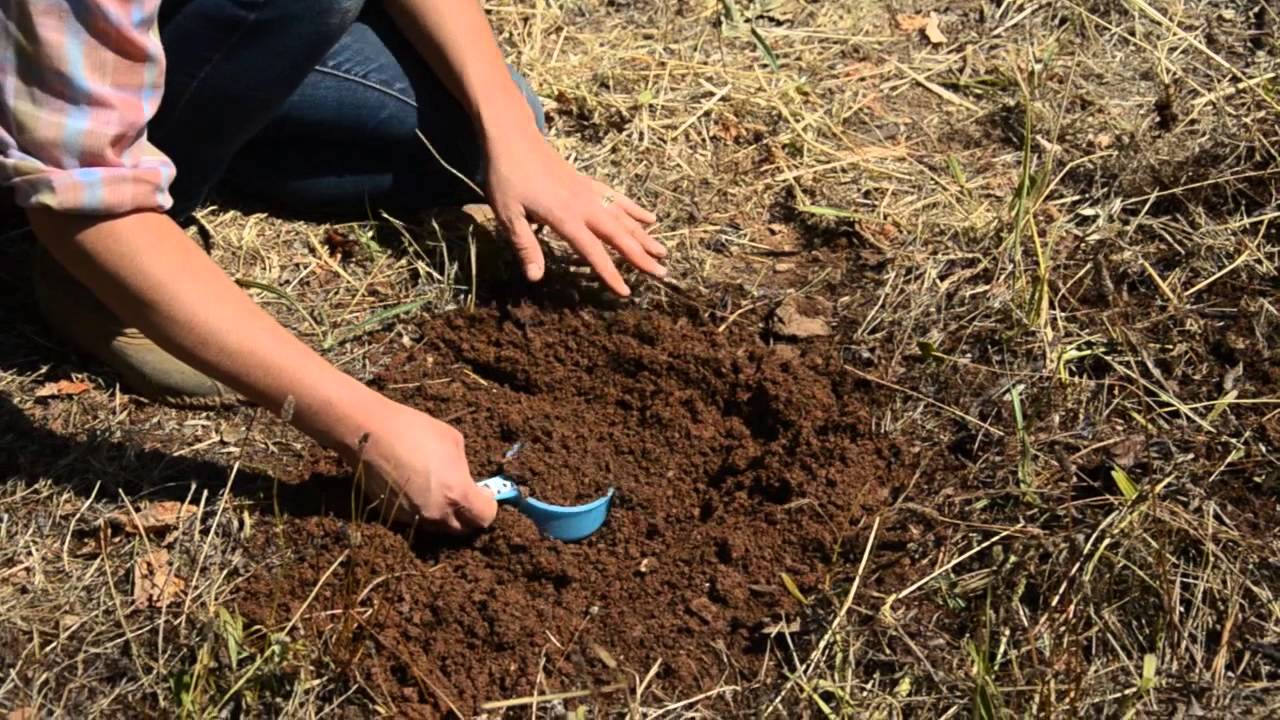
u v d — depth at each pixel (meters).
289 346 1.31
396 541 1.39
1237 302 1.60
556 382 1.58
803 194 1.77
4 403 1.51
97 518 1.42
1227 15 1.98
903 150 1.83
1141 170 1.75
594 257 1.60
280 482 1.45
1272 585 1.35
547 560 1.40
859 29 2.02
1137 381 1.51
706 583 1.39
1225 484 1.42
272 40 1.47
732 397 1.56
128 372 1.51
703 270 1.68
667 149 1.83
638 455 1.52
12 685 1.30
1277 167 1.70
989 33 2.00
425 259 1.69
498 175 1.61
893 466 1.47
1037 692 1.25
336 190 1.70
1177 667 1.30
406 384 1.57
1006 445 1.47
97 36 1.19
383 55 1.65
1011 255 1.66
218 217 1.72
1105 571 1.35
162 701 1.29
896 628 1.33
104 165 1.22
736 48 1.98
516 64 1.93
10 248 1.66
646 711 1.30
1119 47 1.95
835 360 1.57
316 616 1.35
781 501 1.46
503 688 1.32
